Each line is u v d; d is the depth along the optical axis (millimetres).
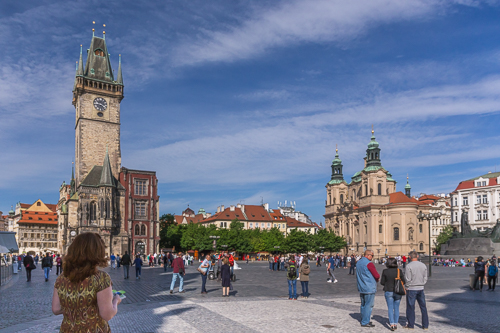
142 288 33094
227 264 27438
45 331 15680
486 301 25031
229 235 142625
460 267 80500
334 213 169000
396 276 15977
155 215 111250
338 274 58219
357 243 149375
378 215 141625
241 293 29266
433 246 164875
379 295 28469
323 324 16844
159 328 15930
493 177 132625
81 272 6312
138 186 110062
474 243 87438
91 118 109938
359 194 167375
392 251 137875
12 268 51906
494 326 16781
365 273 16516
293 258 25828
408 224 137250
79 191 100438
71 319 6391
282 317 18438
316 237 154000
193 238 140500
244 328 15922
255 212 196500
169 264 69125
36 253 174750
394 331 15711
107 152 104188
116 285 36031
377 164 149375
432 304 23609
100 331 6441
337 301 24469
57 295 6547
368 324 16547
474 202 135625
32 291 31156
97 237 6648
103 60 114938
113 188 103562
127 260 44719
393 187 166250
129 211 106750
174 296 27234
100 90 111500
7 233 43406
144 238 108688
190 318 18141
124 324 16781
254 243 155500
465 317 18984
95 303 6438
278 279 44531
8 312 20609
